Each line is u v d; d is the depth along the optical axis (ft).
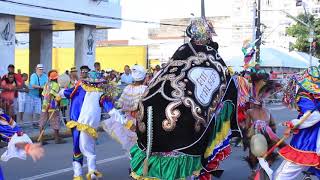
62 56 127.13
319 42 162.40
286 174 20.22
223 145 18.28
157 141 17.17
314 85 19.58
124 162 33.96
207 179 17.98
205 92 17.60
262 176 21.49
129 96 27.91
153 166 17.22
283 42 206.80
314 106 19.51
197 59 18.16
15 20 77.82
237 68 101.81
